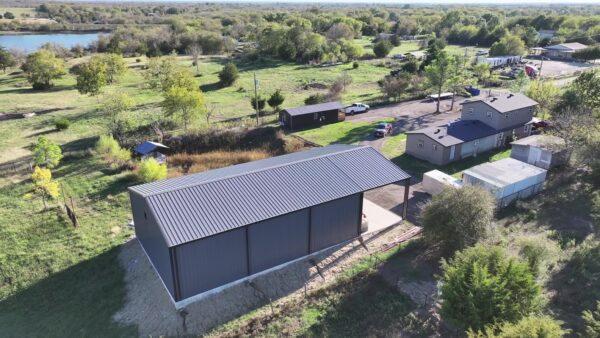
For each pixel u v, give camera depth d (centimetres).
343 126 5144
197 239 2072
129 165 3928
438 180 3234
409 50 12200
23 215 3103
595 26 12850
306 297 2202
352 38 13275
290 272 2412
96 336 2052
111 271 2497
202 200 2319
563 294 2159
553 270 2336
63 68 8050
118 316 2167
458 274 1877
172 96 4741
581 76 4841
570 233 2681
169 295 2225
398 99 6400
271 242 2353
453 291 1841
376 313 2086
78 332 2086
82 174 3788
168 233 2075
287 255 2445
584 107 4184
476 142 4153
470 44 13625
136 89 7300
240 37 14800
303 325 2025
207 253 2155
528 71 7819
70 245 2734
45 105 6331
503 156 4144
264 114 5697
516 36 10394
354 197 2595
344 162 2836
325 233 2553
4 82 8031
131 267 2506
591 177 3284
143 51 11012
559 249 2431
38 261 2597
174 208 2238
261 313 2125
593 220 2844
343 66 9362
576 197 3159
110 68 7744
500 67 8875
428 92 6569
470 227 2369
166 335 2012
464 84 6650
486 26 15138
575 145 3559
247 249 2277
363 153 2969
